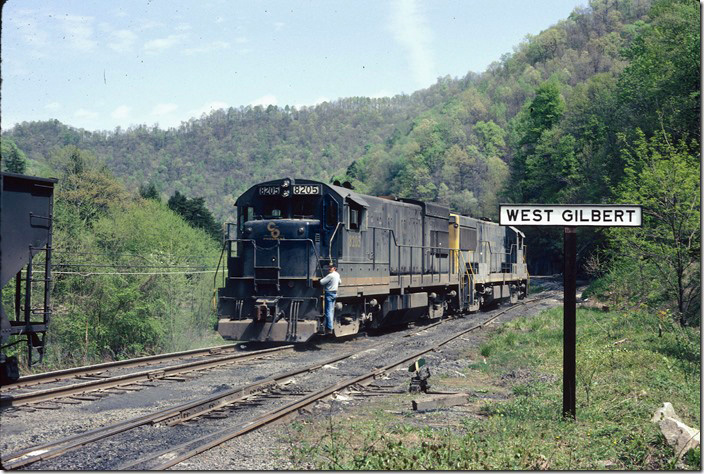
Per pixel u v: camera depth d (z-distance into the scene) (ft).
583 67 609.42
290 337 61.46
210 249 148.87
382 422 32.99
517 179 316.60
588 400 36.70
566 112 274.57
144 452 27.78
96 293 105.81
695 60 134.82
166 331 111.45
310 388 42.45
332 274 61.16
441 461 25.89
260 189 65.41
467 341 71.87
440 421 33.71
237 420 33.47
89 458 26.86
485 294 117.60
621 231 72.02
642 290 80.89
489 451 27.55
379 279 71.92
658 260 70.95
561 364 49.98
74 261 103.35
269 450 27.81
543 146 266.57
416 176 559.38
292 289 62.80
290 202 65.21
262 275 63.67
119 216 132.67
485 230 116.98
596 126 238.07
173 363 56.13
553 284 217.56
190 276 123.24
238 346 66.49
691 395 38.65
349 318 67.41
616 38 627.05
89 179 153.38
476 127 602.85
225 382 45.68
